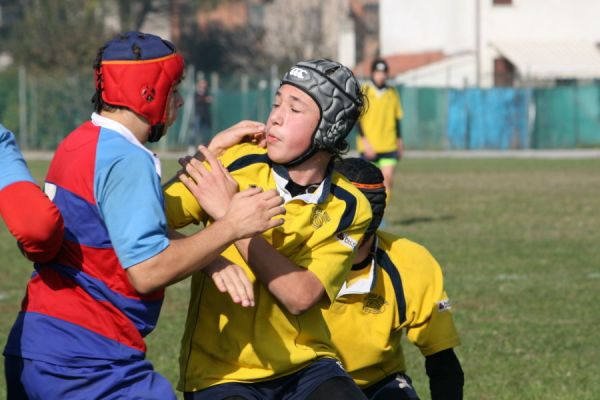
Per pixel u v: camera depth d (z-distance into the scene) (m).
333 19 160.12
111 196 8.73
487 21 120.19
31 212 8.46
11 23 133.00
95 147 8.92
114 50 9.09
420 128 103.19
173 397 9.15
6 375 9.23
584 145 103.56
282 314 9.90
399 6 128.62
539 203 48.59
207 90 96.94
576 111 103.12
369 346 11.38
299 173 9.98
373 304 11.41
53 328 8.95
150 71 9.09
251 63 143.50
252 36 146.75
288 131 9.73
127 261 8.67
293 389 9.98
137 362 9.10
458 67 119.00
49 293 9.03
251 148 10.35
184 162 9.98
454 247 33.34
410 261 11.70
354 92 9.84
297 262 9.84
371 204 11.14
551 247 33.53
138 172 8.76
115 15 130.00
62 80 95.50
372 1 188.00
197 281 10.12
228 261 9.45
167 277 8.73
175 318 22.73
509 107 102.44
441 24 125.38
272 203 9.06
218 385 9.84
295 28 156.88
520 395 16.84
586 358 19.33
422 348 11.76
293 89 9.74
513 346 20.23
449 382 11.73
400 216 42.81
